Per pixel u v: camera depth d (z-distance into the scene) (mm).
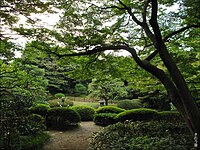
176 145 4770
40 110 10781
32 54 5758
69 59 5969
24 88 7977
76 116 10906
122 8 5578
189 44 6441
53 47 5363
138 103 14695
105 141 5777
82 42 5281
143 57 6867
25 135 7082
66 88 20453
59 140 8391
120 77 6820
